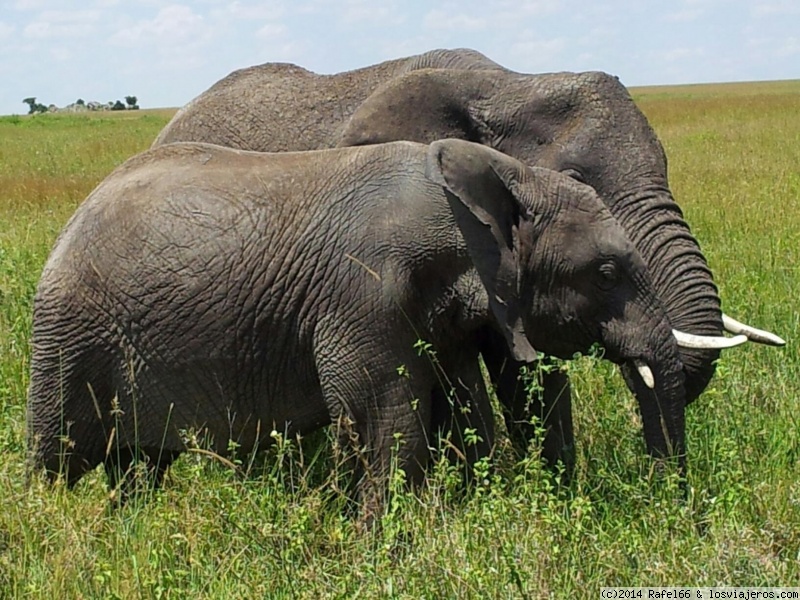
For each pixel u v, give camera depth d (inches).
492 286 239.3
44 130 2009.1
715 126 1457.9
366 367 241.0
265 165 260.2
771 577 207.8
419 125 301.9
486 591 198.4
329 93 355.3
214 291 249.8
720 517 228.2
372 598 201.3
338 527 227.6
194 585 208.8
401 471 228.7
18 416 297.0
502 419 297.6
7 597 208.2
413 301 241.0
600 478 256.7
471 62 334.0
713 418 282.5
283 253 247.4
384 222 241.8
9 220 610.9
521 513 220.7
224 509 228.7
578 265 243.6
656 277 270.7
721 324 268.8
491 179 241.8
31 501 233.5
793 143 1080.2
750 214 575.5
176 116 386.6
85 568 214.7
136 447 266.1
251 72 381.7
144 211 256.8
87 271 257.0
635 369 249.9
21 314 365.7
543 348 253.8
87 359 258.2
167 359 254.2
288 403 256.7
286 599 206.8
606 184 280.2
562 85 292.5
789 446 270.5
